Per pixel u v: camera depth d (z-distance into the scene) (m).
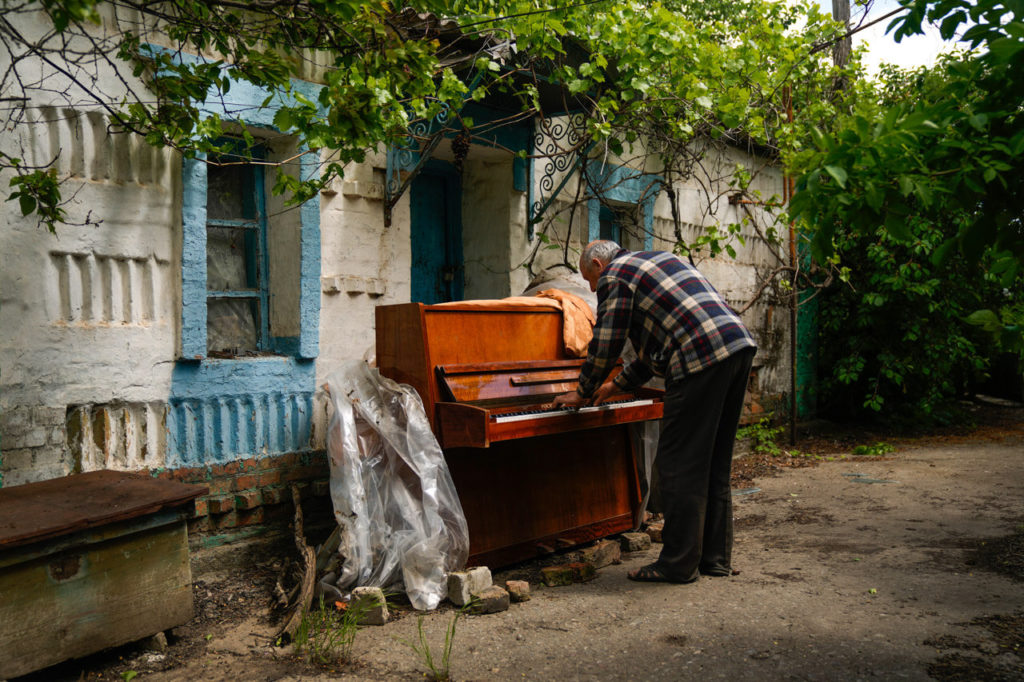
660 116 6.38
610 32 5.50
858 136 2.05
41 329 3.75
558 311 4.94
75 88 3.83
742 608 3.72
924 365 10.02
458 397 4.08
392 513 4.02
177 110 3.45
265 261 4.95
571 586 4.15
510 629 3.52
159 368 4.20
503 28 4.75
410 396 4.05
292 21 2.99
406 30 3.70
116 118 3.36
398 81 3.11
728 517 4.24
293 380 4.78
